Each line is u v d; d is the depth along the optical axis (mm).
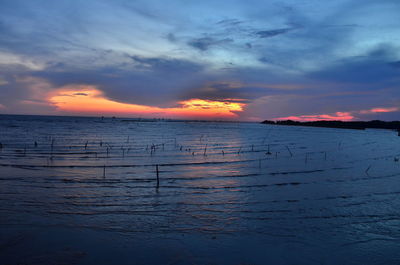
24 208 11383
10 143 36062
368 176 19406
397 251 8680
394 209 12398
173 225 10219
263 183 16969
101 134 56875
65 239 8836
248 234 9609
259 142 47906
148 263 7664
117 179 17328
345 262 8008
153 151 32312
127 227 9914
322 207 12539
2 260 7508
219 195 14195
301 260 8047
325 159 27953
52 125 89312
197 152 32438
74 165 21891
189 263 7730
